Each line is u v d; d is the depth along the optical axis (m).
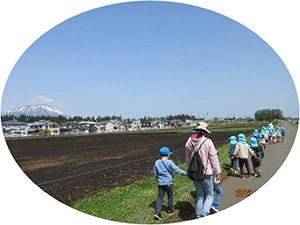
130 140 28.09
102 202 7.87
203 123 6.40
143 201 7.64
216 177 6.55
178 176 9.48
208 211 6.31
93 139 30.67
